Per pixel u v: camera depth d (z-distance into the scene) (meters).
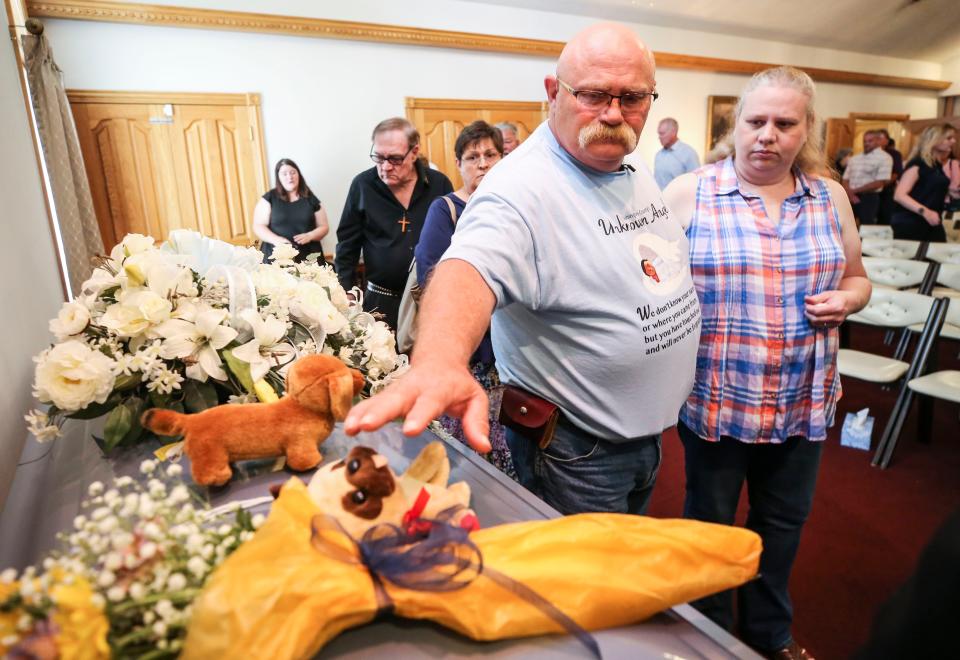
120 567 0.54
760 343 1.38
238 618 0.48
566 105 1.02
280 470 0.88
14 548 0.72
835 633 1.70
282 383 1.05
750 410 1.40
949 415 3.25
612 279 1.06
